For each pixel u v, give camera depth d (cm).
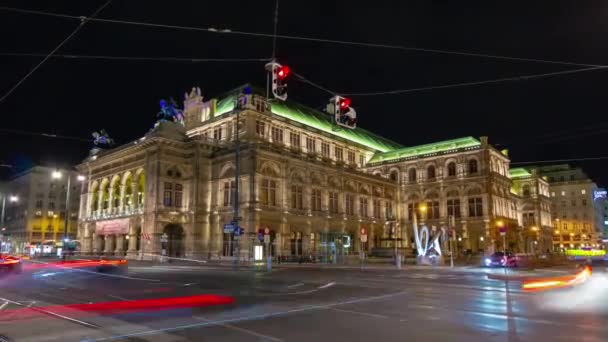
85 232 7375
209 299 1752
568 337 1066
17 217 11575
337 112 1930
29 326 1205
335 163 7844
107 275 3052
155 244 5831
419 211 8638
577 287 2358
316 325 1218
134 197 6431
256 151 5894
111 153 7006
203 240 6216
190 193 6253
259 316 1359
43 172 11419
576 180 12656
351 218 7438
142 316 1359
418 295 1928
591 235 12188
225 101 7538
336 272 3669
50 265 3972
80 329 1165
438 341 1026
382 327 1191
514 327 1190
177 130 6456
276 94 1622
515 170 10469
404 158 8975
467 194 8162
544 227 10106
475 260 6372
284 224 6119
